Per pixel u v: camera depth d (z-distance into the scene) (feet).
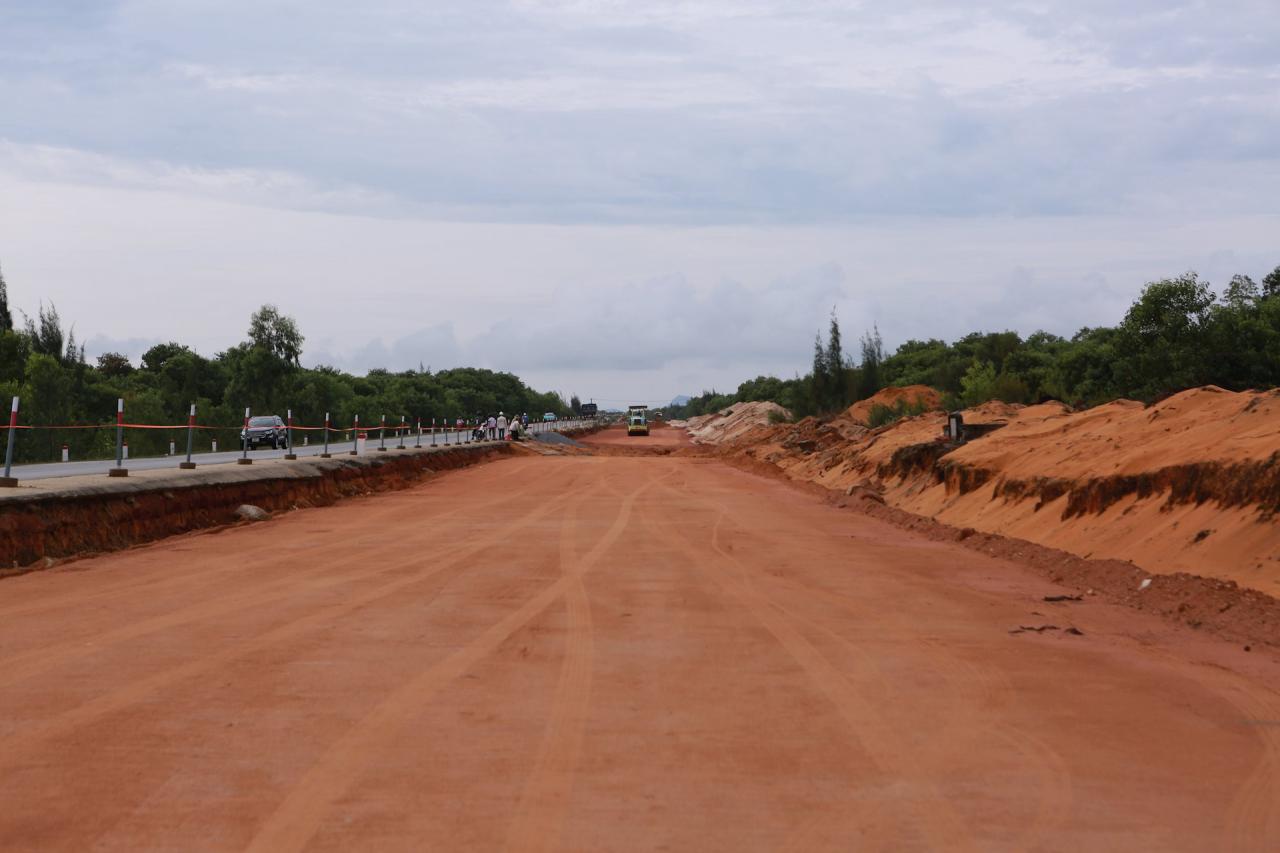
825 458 140.36
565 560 52.54
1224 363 109.29
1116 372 117.91
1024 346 277.23
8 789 18.20
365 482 112.37
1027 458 68.28
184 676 26.94
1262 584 35.37
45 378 174.19
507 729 22.03
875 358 266.36
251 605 38.55
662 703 24.31
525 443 256.93
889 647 31.01
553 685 26.08
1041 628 33.78
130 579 45.60
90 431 188.65
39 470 99.86
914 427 122.62
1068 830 16.39
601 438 422.82
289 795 17.89
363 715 23.11
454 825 16.52
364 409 318.24
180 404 245.65
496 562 51.75
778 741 21.27
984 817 16.96
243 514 76.02
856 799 17.80
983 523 63.77
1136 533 46.75
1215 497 43.42
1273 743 21.21
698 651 30.37
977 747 20.88
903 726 22.43
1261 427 46.68
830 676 27.20
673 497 100.42
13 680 26.45
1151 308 114.01
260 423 180.45
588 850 15.53
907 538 63.82
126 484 65.21
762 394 523.29
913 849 15.60
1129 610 37.63
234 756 20.10
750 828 16.44
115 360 387.96
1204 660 29.25
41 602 39.22
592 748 20.70
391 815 16.96
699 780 18.75
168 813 17.02
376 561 52.13
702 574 47.37
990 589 43.01
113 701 24.32
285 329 278.26
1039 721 22.86
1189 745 21.07
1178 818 16.94
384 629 33.73
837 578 46.09
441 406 424.87
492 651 30.27
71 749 20.52
